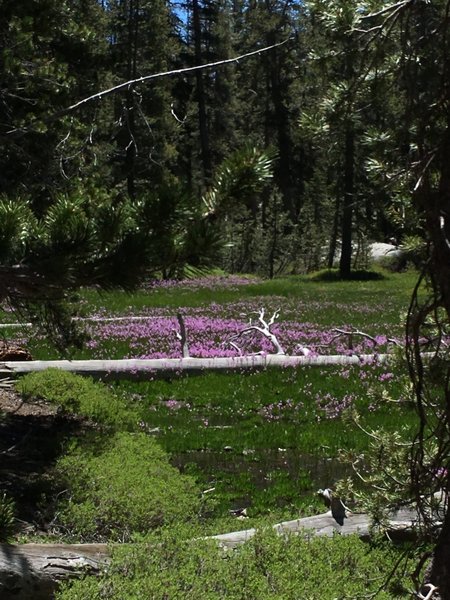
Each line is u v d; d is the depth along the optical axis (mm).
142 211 5961
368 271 58406
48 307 10656
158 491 10383
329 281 55688
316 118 4395
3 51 11742
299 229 67438
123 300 37844
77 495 10555
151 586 6195
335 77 4355
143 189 6488
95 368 19984
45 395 15875
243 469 14047
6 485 11227
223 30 66125
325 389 19344
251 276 57000
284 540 7410
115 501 9953
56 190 12539
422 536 4652
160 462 12219
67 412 15594
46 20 13367
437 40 3977
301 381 20078
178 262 5953
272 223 62719
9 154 13094
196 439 15633
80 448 12367
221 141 69312
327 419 17359
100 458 12062
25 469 12055
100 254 6133
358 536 7957
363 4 4164
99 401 15656
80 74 15992
